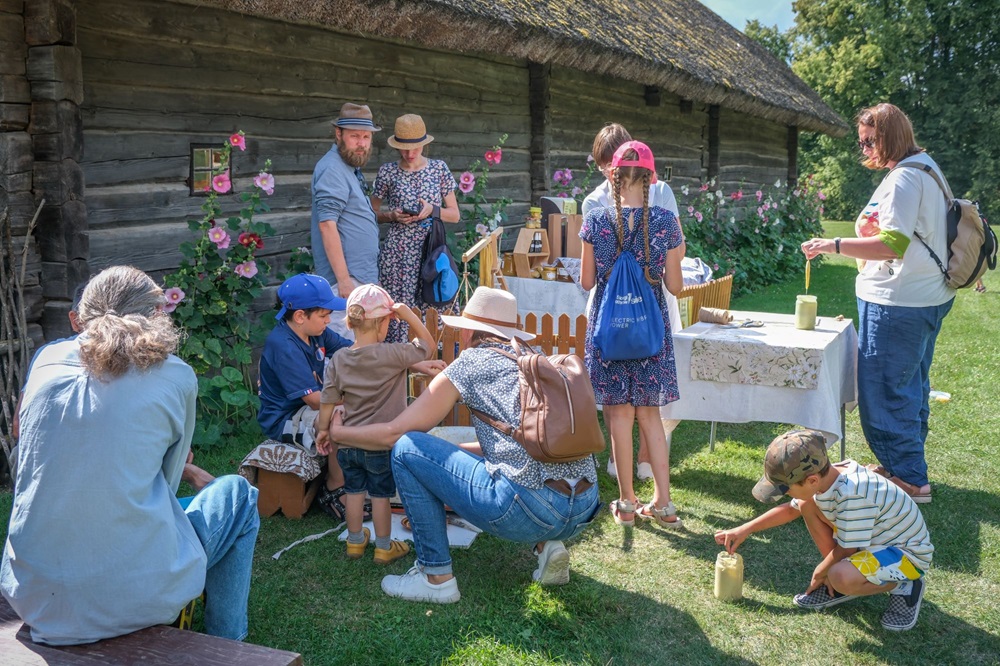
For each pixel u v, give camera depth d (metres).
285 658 2.20
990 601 3.29
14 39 4.17
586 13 8.48
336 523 3.89
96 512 2.19
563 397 2.84
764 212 13.84
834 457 5.00
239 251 5.29
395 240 5.36
